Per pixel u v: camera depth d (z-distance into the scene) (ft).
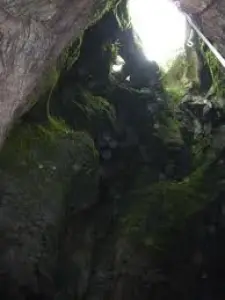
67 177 19.92
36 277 18.58
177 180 23.73
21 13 10.95
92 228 20.80
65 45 13.64
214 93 24.48
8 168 18.76
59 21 12.06
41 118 20.54
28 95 14.12
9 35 11.10
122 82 25.49
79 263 19.71
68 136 20.85
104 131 23.77
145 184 23.17
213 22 12.09
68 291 19.16
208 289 19.08
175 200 21.15
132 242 19.88
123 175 23.43
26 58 11.99
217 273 19.29
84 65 23.54
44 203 18.84
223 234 19.77
